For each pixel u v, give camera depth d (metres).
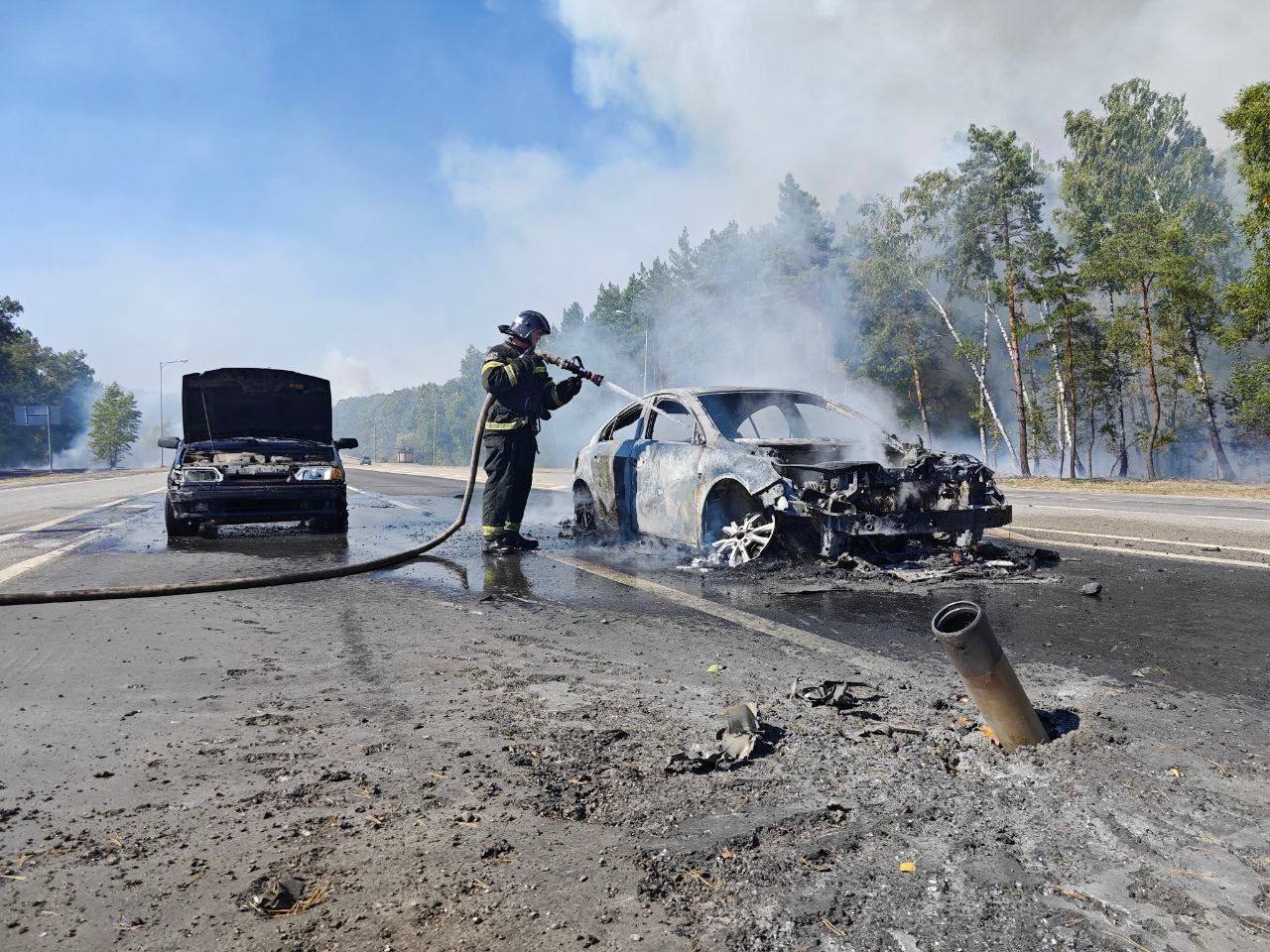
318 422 9.95
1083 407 44.50
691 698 2.83
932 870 1.66
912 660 3.36
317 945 1.38
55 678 3.07
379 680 3.05
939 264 43.00
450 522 10.38
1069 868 1.67
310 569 5.92
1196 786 2.07
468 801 1.97
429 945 1.38
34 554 6.96
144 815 1.89
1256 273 27.30
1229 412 39.78
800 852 1.73
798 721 2.58
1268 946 1.40
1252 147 26.70
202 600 4.81
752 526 5.82
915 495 5.51
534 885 1.59
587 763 2.23
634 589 5.08
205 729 2.50
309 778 2.11
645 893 1.56
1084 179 43.84
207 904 1.51
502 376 6.64
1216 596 4.75
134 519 11.36
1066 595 4.80
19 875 1.62
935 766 2.21
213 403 9.40
